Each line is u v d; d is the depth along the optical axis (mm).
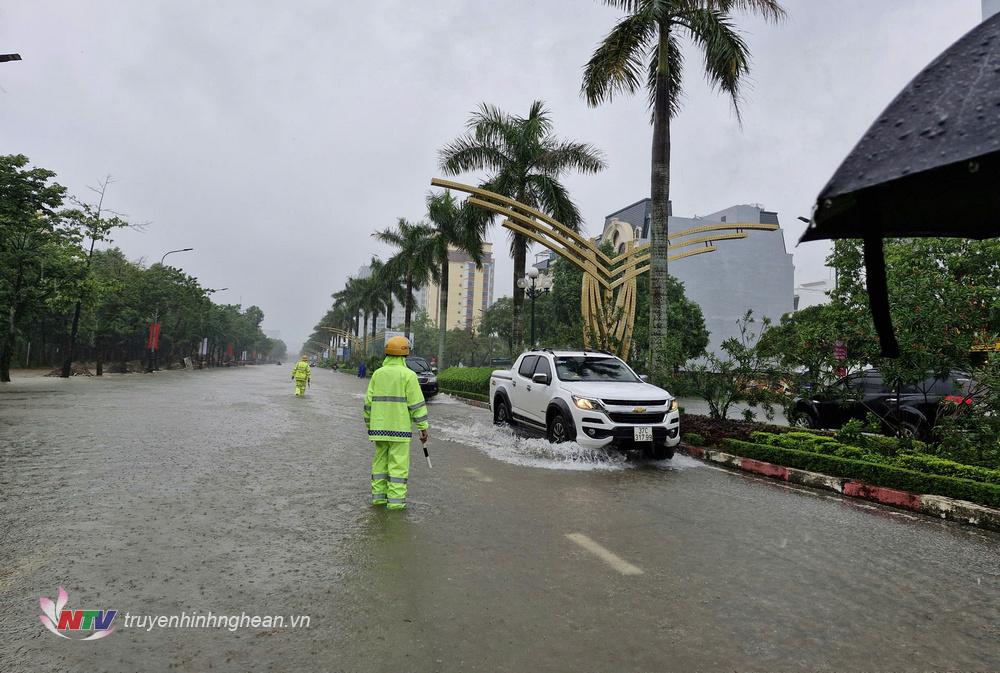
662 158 14422
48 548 4465
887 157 1041
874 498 7406
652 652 3123
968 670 3053
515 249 24266
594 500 6641
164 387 26812
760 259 54250
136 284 48312
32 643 3020
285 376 52938
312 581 3982
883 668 3045
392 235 43719
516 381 11781
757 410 20734
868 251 1143
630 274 16125
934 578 4488
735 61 14125
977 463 7863
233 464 8086
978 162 905
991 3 18672
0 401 16906
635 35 14609
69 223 31203
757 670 2973
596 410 9062
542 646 3148
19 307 28219
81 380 31375
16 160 22891
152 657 2912
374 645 3105
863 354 9445
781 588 4145
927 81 1100
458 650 3076
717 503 6781
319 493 6551
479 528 5363
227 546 4648
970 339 8281
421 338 107250
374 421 6008
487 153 24312
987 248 13555
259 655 2965
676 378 12547
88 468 7465
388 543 4836
